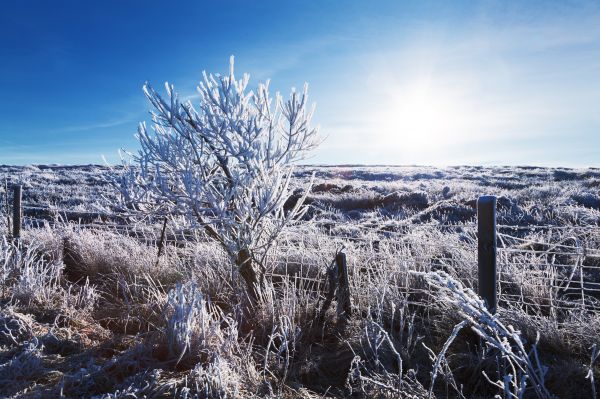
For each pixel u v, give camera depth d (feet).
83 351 11.97
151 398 9.27
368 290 15.89
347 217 41.45
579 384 10.85
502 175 86.89
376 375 10.59
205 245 20.48
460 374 11.60
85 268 20.54
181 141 14.60
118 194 15.97
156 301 14.89
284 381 10.85
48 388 9.71
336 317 14.78
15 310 14.24
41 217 40.88
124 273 19.42
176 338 11.55
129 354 11.16
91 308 15.38
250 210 14.64
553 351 12.43
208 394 9.36
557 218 32.30
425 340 13.24
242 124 14.48
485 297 12.40
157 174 14.17
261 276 15.98
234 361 10.85
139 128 14.83
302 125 15.11
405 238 20.03
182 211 14.87
